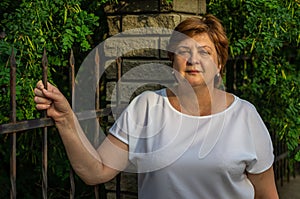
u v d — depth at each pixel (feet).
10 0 11.06
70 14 9.97
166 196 7.15
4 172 12.96
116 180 9.53
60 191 13.01
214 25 7.39
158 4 9.77
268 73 13.09
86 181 7.48
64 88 12.26
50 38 10.03
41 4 9.61
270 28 11.72
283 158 18.43
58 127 6.98
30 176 13.17
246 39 11.89
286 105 13.61
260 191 7.74
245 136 7.27
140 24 9.97
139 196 7.54
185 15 10.03
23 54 9.40
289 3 12.35
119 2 10.20
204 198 7.11
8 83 8.84
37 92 6.79
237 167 7.08
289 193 17.88
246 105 7.58
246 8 12.00
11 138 6.90
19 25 9.37
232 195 7.22
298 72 14.30
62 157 11.68
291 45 14.92
